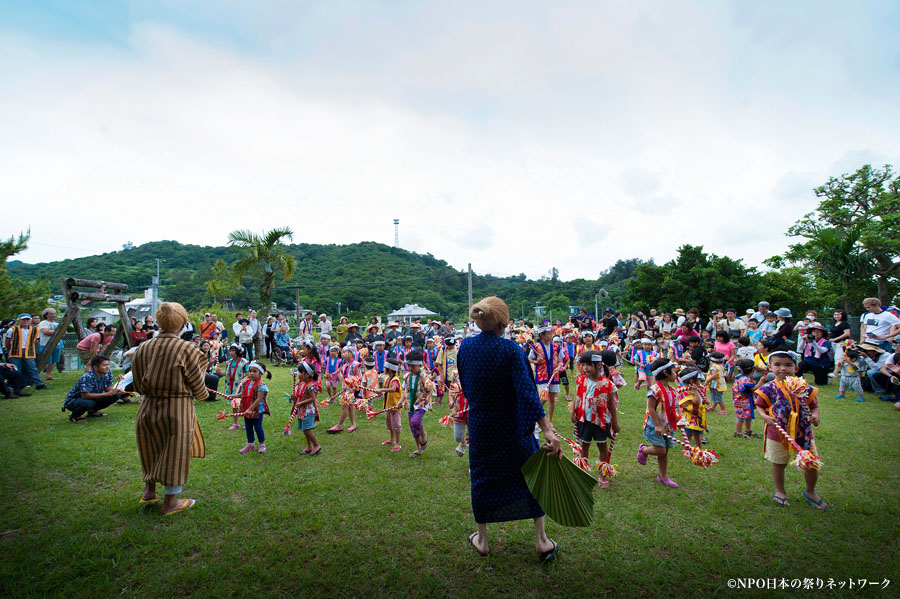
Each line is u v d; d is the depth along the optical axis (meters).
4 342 11.40
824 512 4.51
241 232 19.92
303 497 4.91
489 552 3.77
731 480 5.38
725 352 9.37
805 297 21.91
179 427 4.45
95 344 12.91
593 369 5.38
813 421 4.65
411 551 3.80
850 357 9.66
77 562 3.60
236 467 5.88
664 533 4.10
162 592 3.28
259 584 3.36
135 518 4.36
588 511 3.44
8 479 5.34
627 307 25.88
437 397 10.23
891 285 19.48
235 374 7.99
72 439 6.92
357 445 6.93
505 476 3.55
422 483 5.31
